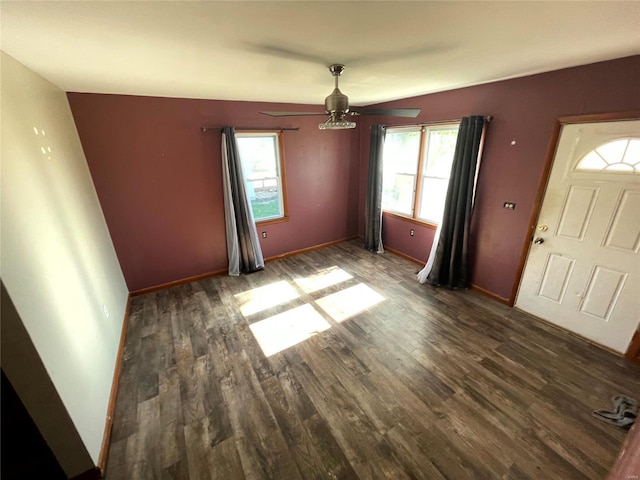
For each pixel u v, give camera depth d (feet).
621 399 6.80
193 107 11.46
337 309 10.94
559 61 7.10
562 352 8.44
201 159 12.15
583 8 4.09
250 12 4.04
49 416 4.84
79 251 7.18
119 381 7.79
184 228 12.57
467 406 6.83
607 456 5.70
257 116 12.92
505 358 8.27
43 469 5.11
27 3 3.55
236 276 13.79
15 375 4.43
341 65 6.89
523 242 9.86
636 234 7.44
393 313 10.58
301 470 5.60
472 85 10.15
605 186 7.75
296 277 13.58
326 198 16.37
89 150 9.98
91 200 9.46
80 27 4.39
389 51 5.96
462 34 5.11
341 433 6.28
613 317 8.18
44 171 6.24
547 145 8.64
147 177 11.25
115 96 9.99
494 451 5.83
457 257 11.75
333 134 15.46
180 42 5.15
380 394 7.23
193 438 6.26
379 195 15.26
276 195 15.05
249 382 7.70
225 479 5.49
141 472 5.63
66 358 5.32
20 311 4.28
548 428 6.26
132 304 11.52
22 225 4.80
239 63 6.58
